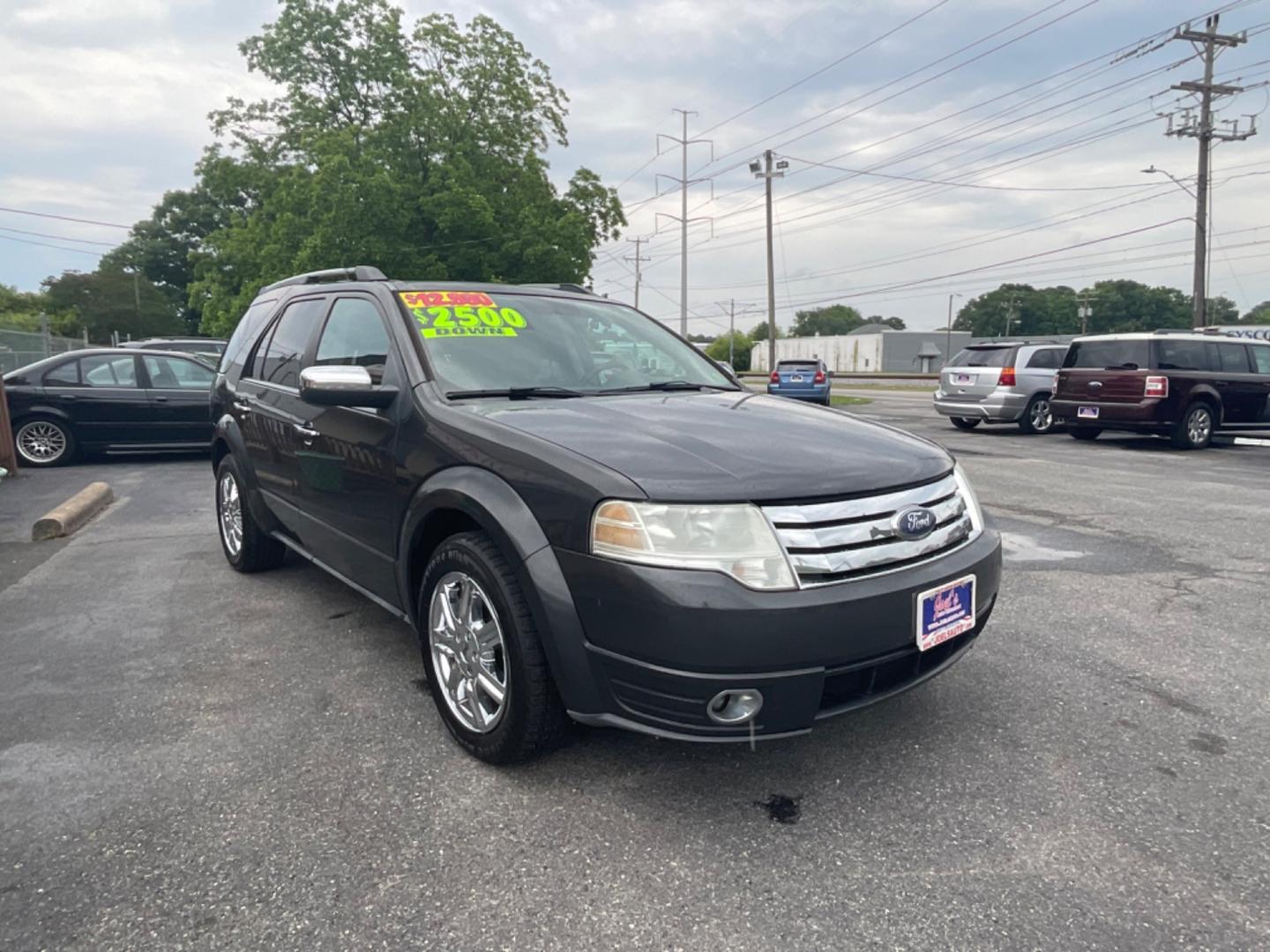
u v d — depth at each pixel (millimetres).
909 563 2574
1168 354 12414
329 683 3549
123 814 2562
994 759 2881
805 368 22328
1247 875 2254
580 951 1984
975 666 3686
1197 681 3543
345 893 2195
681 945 2002
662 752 2930
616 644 2383
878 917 2100
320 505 3900
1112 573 5223
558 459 2568
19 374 10227
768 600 2295
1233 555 5672
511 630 2609
